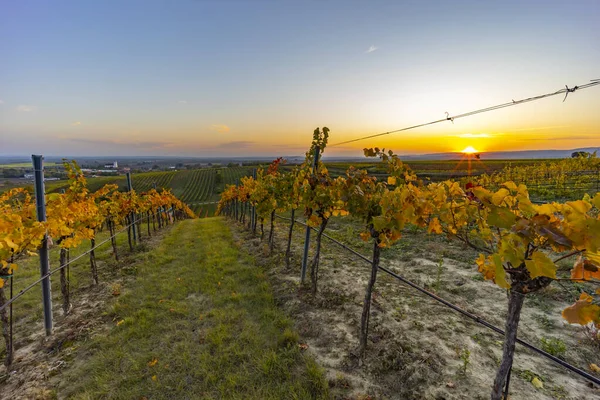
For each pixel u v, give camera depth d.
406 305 4.05
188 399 2.80
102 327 4.16
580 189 13.19
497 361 2.86
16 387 3.07
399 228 2.63
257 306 4.55
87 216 5.34
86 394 2.87
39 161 3.79
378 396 2.65
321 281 5.14
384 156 3.85
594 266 1.29
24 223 3.48
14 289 5.68
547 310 3.69
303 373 3.01
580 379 2.59
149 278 6.07
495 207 1.60
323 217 4.50
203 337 3.75
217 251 8.09
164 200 15.30
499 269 1.53
